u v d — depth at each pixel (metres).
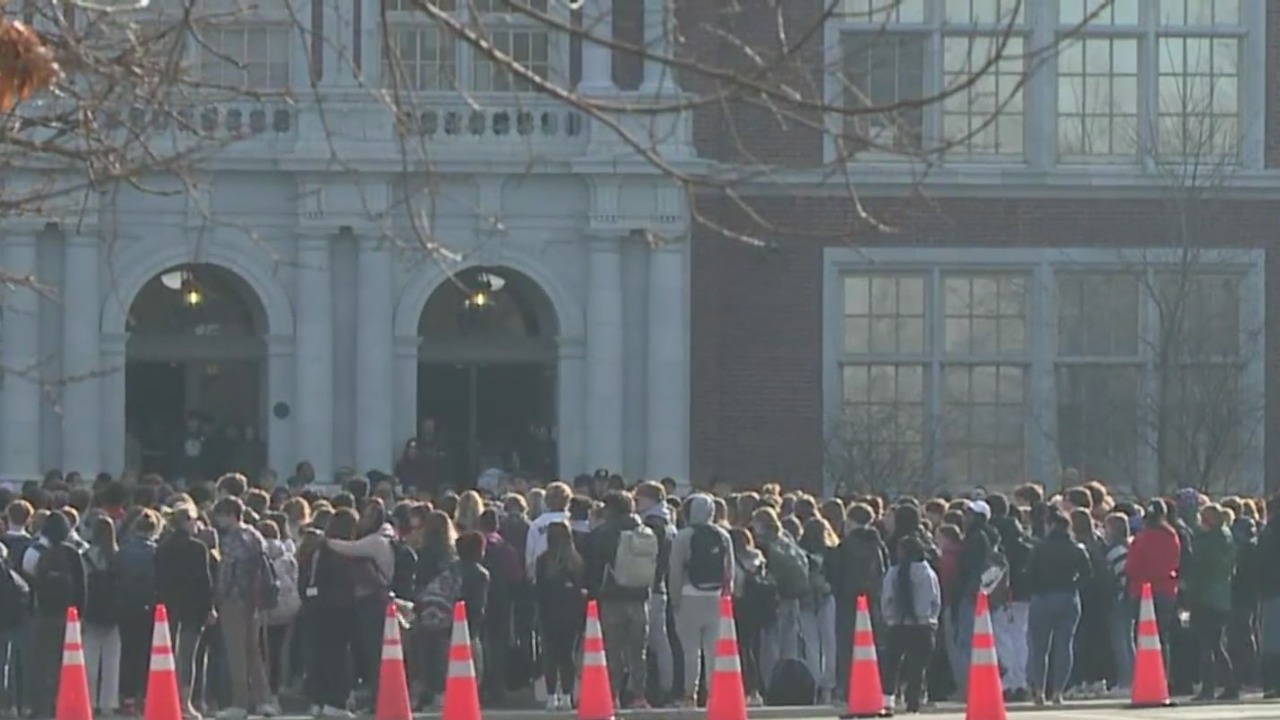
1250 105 161.88
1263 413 161.38
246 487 109.31
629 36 149.00
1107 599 102.81
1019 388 161.88
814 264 159.25
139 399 155.88
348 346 152.88
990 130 160.88
